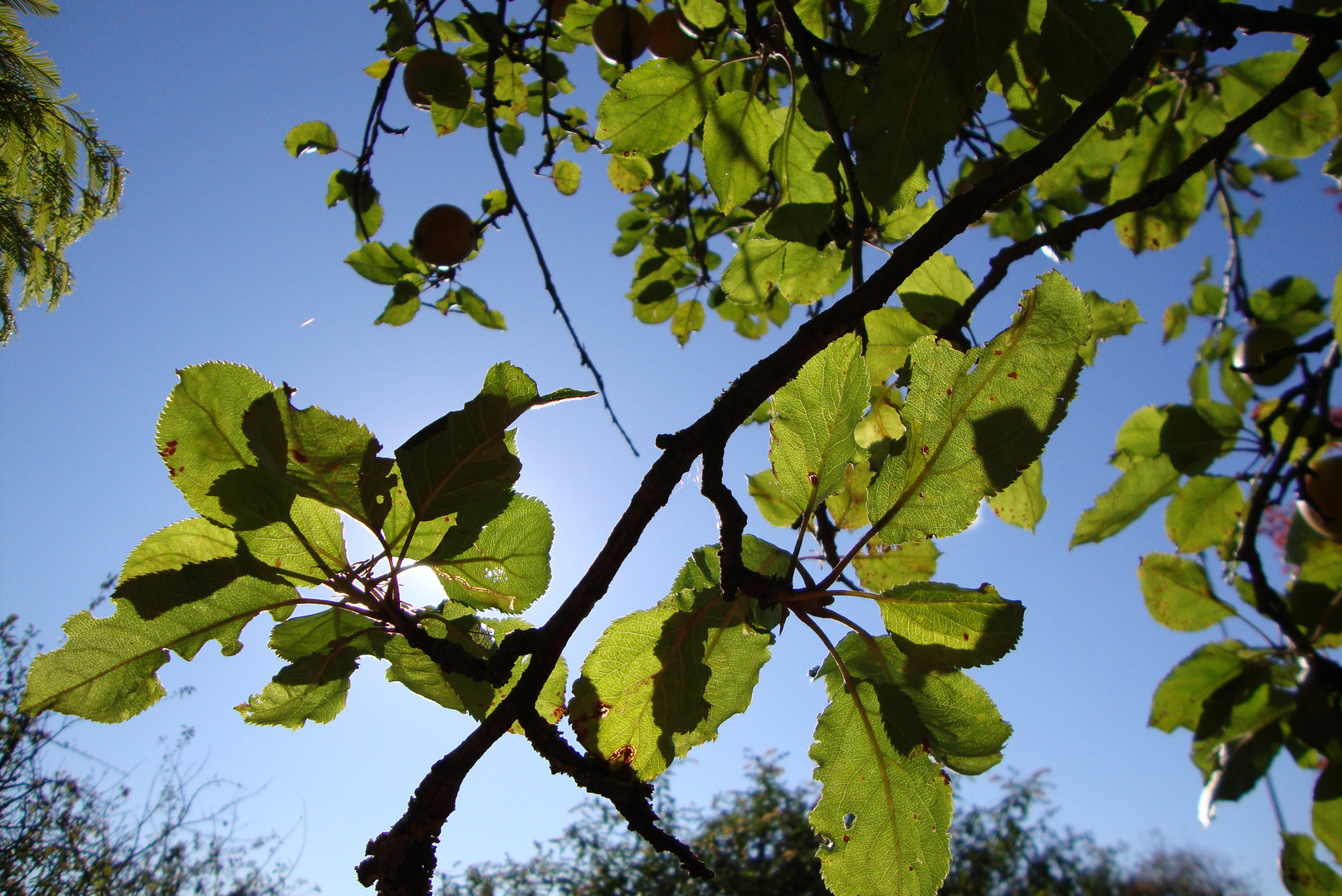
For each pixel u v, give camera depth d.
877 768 1.13
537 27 3.22
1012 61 1.65
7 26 6.07
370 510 1.02
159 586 0.97
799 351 0.97
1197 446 2.77
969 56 1.60
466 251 2.94
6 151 6.22
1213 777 2.46
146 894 9.37
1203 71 2.77
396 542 1.06
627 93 1.93
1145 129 2.75
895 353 2.16
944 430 1.06
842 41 2.11
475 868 13.78
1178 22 1.26
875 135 1.65
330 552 1.04
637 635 1.12
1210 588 2.62
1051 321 1.02
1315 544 2.83
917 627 1.07
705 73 1.93
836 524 1.58
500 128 3.50
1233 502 2.83
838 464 1.13
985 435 1.04
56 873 8.43
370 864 0.81
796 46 1.75
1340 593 2.49
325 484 1.00
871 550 1.57
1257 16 1.63
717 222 3.84
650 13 3.14
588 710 1.08
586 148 3.77
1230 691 2.43
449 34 3.11
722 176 2.03
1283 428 3.23
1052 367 1.01
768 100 2.70
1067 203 3.10
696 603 1.13
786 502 1.58
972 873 13.98
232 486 0.98
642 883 12.88
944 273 2.13
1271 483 2.60
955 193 3.13
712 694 1.16
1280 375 3.46
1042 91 1.65
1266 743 2.36
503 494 1.08
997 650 1.04
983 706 1.10
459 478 1.02
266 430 0.97
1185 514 2.86
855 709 1.12
